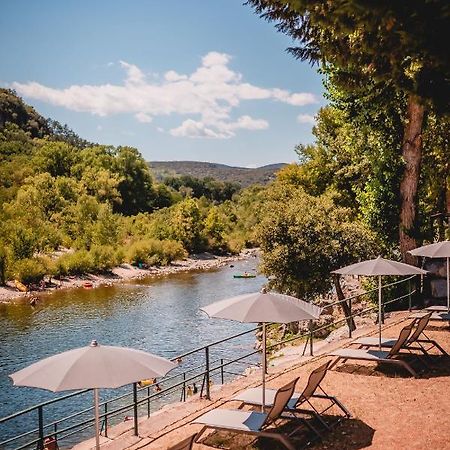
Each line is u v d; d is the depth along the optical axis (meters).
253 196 121.38
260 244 28.56
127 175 121.88
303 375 11.69
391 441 8.16
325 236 26.62
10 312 42.16
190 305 45.38
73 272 61.16
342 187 39.59
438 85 7.35
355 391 10.45
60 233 72.62
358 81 14.98
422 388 10.40
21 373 6.07
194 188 182.50
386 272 11.12
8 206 73.56
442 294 18.36
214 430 8.98
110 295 50.81
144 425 9.52
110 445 8.72
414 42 6.01
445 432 8.38
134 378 5.84
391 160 19.95
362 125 19.98
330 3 6.55
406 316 16.67
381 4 5.81
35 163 120.94
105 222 75.62
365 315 22.88
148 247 73.94
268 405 8.73
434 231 22.38
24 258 55.59
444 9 5.55
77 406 22.16
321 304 29.95
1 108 190.75
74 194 93.31
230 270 72.25
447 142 22.11
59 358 6.16
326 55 11.72
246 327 37.25
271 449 8.20
